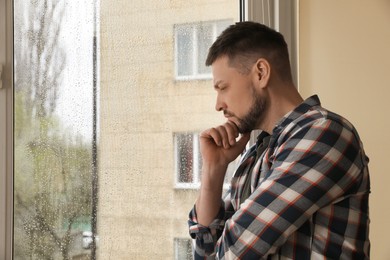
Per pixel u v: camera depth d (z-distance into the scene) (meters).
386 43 2.26
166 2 2.02
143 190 1.95
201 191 1.50
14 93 1.71
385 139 2.27
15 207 1.70
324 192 1.23
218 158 1.49
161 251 1.98
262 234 1.22
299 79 2.24
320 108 1.34
